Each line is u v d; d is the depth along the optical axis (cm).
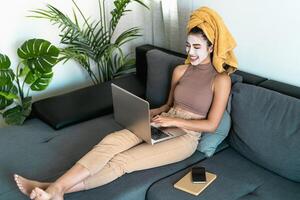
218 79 179
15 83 261
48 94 290
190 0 237
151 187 158
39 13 257
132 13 309
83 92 251
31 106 239
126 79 269
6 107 252
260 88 175
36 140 203
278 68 196
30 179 166
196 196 148
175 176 165
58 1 273
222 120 182
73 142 198
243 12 203
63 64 291
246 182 157
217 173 165
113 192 154
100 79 304
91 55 276
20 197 155
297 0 174
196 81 187
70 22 257
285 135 156
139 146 173
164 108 207
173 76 202
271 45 195
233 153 183
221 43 174
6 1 248
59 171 172
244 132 173
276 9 185
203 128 176
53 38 279
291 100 161
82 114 223
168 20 254
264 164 165
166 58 221
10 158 184
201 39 176
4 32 255
